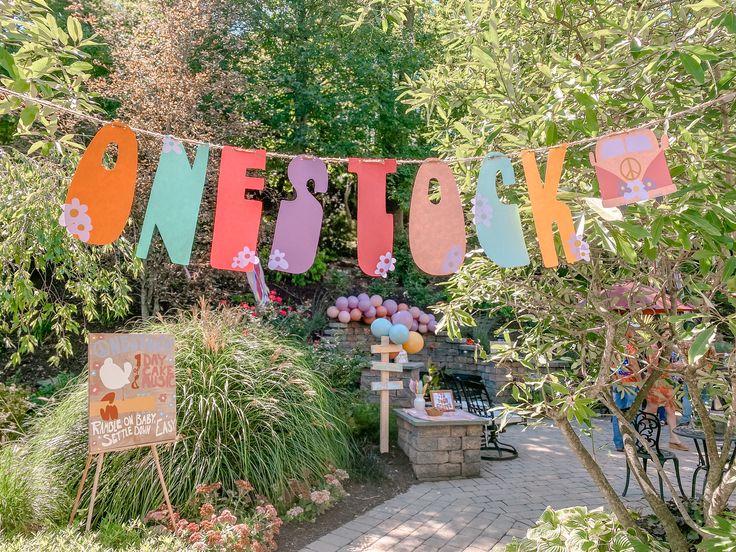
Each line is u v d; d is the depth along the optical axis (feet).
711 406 16.22
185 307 29.50
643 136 5.78
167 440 12.51
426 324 35.40
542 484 17.44
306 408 15.80
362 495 16.01
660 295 9.41
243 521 12.19
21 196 12.62
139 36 27.76
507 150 9.17
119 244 14.97
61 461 13.69
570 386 10.77
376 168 6.40
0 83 6.54
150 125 25.38
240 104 32.42
